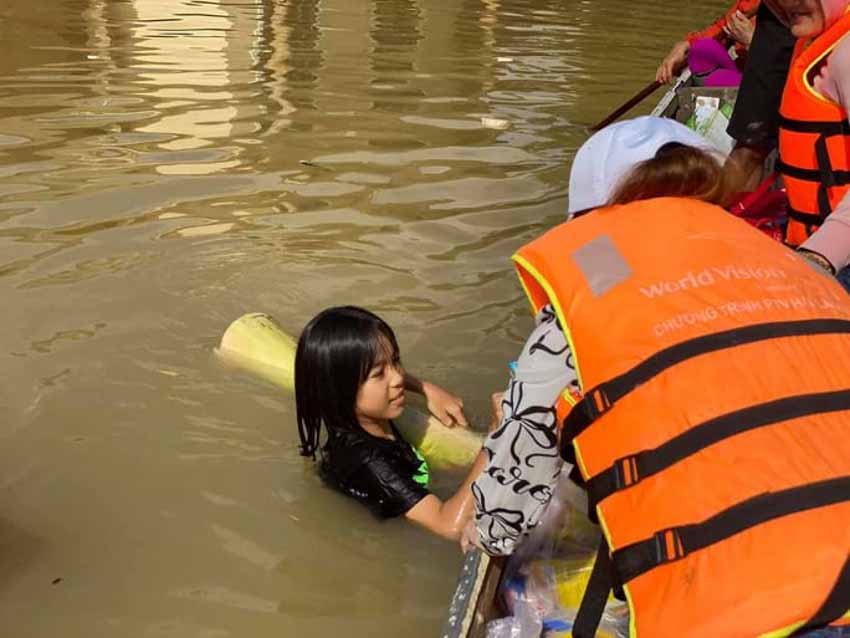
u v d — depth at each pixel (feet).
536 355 7.34
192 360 13.03
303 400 10.86
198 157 20.30
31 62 27.12
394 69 28.94
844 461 5.89
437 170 20.29
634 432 6.22
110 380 12.51
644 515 6.04
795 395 6.11
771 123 12.91
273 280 15.15
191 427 11.73
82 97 24.11
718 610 5.59
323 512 10.52
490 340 13.92
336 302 14.66
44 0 34.83
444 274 15.70
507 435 7.52
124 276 15.01
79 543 9.86
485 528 8.01
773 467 5.84
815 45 9.96
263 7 36.29
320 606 9.25
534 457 7.53
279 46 30.96
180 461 11.15
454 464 11.37
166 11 34.45
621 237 6.91
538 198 19.01
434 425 11.53
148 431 11.61
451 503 10.11
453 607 7.88
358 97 25.67
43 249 15.70
